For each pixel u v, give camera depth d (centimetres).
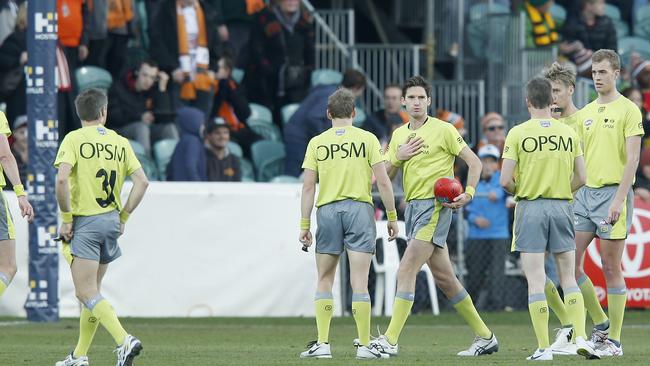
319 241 3431
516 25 7306
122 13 6412
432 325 5122
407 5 8225
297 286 5416
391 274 5594
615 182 3556
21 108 6178
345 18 7588
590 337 4056
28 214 3419
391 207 3416
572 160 3316
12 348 3866
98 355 3591
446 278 3547
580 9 7544
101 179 3125
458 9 7619
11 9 6378
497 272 5812
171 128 6294
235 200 5372
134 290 5288
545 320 3281
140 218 5294
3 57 6162
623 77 7650
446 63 7706
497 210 5803
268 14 6962
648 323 5138
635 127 3516
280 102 7050
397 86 6219
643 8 8362
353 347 3959
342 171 3391
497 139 6319
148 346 3978
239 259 5375
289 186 5428
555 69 3675
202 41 6431
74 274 3116
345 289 5562
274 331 4700
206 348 3891
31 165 5081
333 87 6303
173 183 5319
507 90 7262
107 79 6231
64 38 6050
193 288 5338
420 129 3497
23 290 5281
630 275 5725
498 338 4397
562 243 3312
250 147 6700
